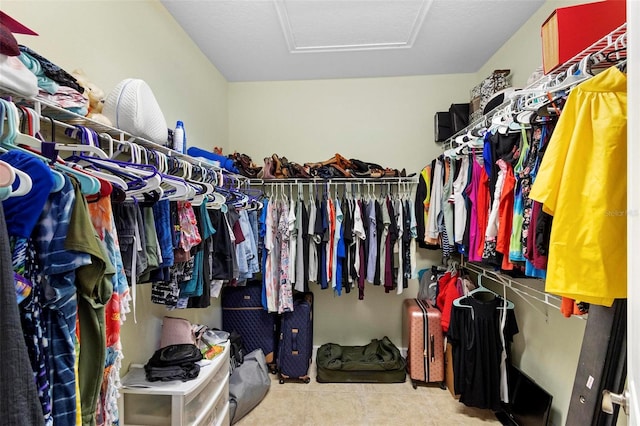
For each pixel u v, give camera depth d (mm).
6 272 458
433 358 2342
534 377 1953
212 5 1913
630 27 582
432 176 2443
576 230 838
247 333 2617
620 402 725
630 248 568
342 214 2496
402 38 2279
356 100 2951
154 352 1748
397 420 1973
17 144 730
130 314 1578
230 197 1974
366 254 2525
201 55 2443
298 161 2992
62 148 766
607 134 815
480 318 1966
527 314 2033
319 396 2246
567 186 853
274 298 2498
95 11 1379
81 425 687
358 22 2078
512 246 1357
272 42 2324
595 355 905
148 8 1771
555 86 1230
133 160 1159
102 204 824
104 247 725
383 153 2938
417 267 2900
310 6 1915
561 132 892
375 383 2418
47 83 891
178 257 1343
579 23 1287
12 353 453
